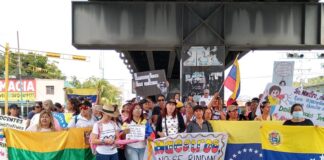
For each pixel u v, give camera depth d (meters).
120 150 9.20
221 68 14.64
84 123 9.55
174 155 8.82
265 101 10.88
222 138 9.00
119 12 14.66
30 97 59.78
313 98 10.52
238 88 11.47
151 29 14.71
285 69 11.41
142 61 33.50
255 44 14.81
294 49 15.73
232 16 14.89
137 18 14.70
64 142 9.27
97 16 14.59
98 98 14.42
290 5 14.88
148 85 13.77
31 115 11.73
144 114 9.16
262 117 10.83
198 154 8.91
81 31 14.55
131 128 8.81
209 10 14.86
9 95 59.41
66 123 10.84
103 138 8.37
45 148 9.20
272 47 15.19
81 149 9.30
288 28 14.83
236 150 9.09
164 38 14.76
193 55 14.69
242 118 12.10
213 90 14.56
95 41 14.55
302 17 14.84
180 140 8.84
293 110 8.88
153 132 8.98
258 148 9.09
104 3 14.63
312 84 53.75
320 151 8.34
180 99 14.79
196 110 9.13
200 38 14.81
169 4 14.78
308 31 14.78
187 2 14.75
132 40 14.65
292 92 10.66
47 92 62.78
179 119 9.29
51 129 9.33
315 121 10.48
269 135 8.65
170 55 26.14
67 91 26.08
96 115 9.79
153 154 8.80
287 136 8.49
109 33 14.60
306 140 8.39
